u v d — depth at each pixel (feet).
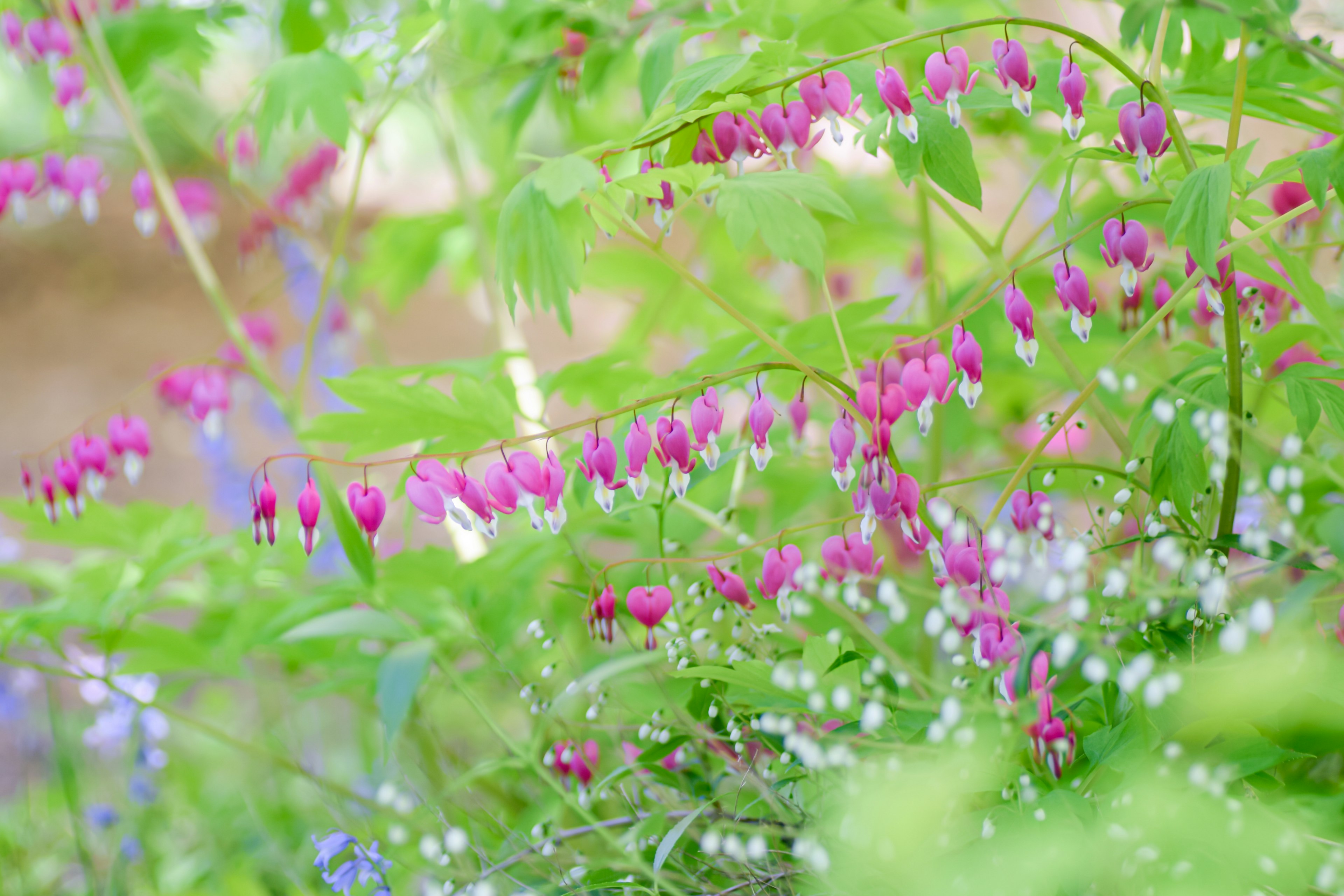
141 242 27.12
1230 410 7.15
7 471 16.92
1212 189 7.06
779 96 7.30
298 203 8.82
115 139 8.02
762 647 7.32
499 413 7.42
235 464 9.64
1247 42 7.08
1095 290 7.95
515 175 8.98
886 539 7.90
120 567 7.80
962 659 7.01
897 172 7.27
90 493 7.70
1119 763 7.00
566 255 7.20
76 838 7.77
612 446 7.18
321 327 9.46
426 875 7.30
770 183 7.15
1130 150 7.14
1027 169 8.32
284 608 7.71
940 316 7.93
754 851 6.98
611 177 7.79
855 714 7.13
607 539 7.99
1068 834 6.89
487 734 7.88
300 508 7.23
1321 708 7.02
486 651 7.64
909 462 8.16
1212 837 6.89
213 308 24.64
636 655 7.14
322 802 7.64
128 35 8.05
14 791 8.39
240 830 7.90
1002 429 8.35
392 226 8.87
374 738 8.06
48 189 7.95
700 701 7.33
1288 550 7.09
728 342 7.61
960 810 7.06
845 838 6.94
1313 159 7.09
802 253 7.12
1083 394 7.16
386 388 7.38
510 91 8.23
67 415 19.54
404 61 7.90
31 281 25.38
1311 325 7.41
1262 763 6.96
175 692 7.98
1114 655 7.07
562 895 7.18
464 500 7.17
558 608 8.00
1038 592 7.29
